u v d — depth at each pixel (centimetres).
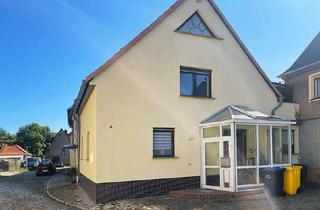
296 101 2064
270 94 1936
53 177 3095
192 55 1712
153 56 1605
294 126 2008
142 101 1557
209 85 1770
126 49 1533
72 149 2983
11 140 9644
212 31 1798
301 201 1330
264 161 1580
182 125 1645
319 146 1892
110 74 1499
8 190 2078
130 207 1310
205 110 1716
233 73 1827
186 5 1722
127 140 1507
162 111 1602
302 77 2036
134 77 1551
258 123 1569
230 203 1323
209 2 1786
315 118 1928
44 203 1493
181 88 1689
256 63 1889
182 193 1480
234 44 1847
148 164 1540
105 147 1462
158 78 1608
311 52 2062
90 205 1398
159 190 1549
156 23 1617
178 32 1683
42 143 9319
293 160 1989
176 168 1602
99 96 1471
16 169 5641
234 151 1501
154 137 1591
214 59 1775
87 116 1822
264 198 1408
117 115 1497
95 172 1448
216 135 1602
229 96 1798
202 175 1648
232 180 1493
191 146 1653
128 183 1490
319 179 1870
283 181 1463
